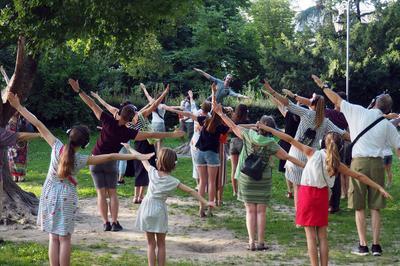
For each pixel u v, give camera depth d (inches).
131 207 415.8
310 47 1454.2
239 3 1505.9
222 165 412.5
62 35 337.7
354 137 294.7
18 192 381.4
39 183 516.4
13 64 964.6
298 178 334.3
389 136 291.3
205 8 1370.6
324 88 307.6
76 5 326.3
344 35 1475.1
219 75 1389.0
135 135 309.3
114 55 395.9
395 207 426.9
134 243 315.3
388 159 492.1
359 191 293.1
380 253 294.0
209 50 1364.4
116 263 268.4
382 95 299.7
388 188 496.7
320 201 249.1
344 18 1504.7
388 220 384.8
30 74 389.4
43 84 1061.1
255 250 306.0
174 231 349.4
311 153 253.9
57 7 329.4
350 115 298.5
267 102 1211.9
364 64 1353.3
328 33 1492.4
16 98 247.4
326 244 253.4
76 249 295.4
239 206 426.0
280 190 493.7
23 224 354.0
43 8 340.5
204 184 386.3
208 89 1321.4
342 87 1386.6
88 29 340.8
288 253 297.6
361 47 1391.5
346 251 304.5
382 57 1363.2
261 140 299.4
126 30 366.6
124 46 383.9
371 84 1375.5
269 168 306.7
